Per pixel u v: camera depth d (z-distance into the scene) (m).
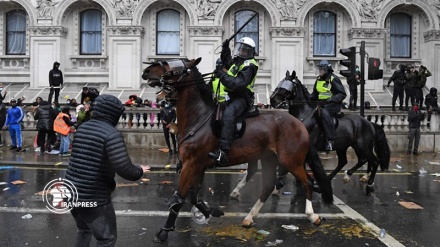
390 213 8.45
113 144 4.52
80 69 26.20
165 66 6.97
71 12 26.42
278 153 7.16
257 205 7.51
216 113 6.81
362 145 10.37
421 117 17.84
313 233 7.07
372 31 25.41
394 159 16.20
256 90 25.53
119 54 25.53
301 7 25.47
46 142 17.84
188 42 25.92
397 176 12.81
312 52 26.16
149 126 19.28
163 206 8.75
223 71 6.79
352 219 7.96
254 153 7.01
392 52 26.70
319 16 26.39
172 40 26.38
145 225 7.39
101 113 4.73
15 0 25.77
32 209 8.29
